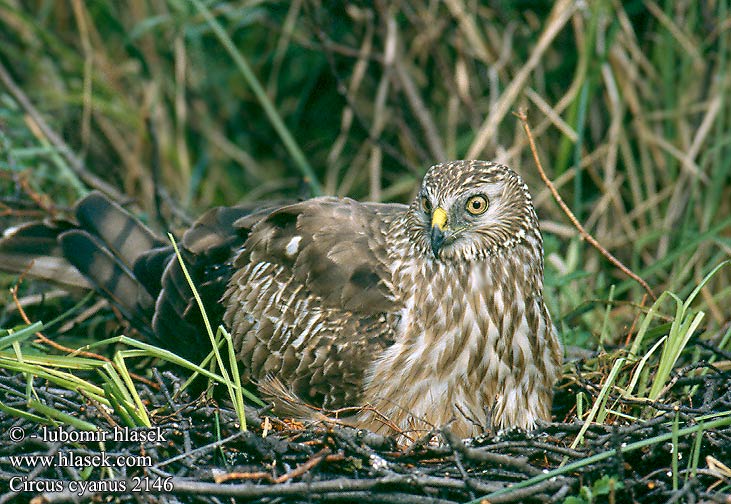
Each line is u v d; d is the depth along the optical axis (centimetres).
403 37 1598
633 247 1422
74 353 981
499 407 1016
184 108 1590
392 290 1020
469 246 994
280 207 1112
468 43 1551
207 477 896
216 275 1094
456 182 992
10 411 934
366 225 1063
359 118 1506
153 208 1538
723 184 1461
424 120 1513
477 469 922
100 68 1580
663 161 1481
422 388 996
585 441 943
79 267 1156
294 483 866
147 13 1609
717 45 1480
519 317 1012
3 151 1399
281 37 1609
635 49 1482
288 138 1409
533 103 1509
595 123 1516
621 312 1316
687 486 851
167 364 1136
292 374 1027
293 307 1030
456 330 994
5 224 1355
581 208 1486
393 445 927
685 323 1018
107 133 1587
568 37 1536
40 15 1616
